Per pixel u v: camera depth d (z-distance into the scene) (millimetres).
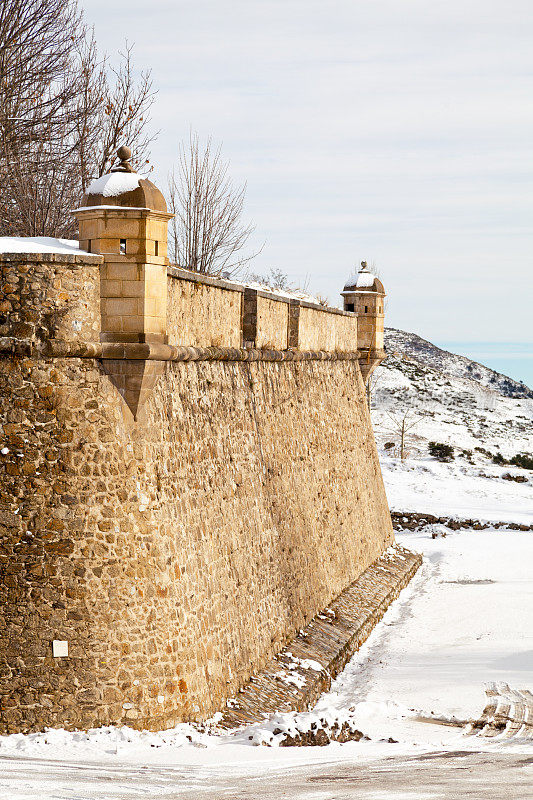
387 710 16406
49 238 13859
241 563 16562
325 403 26094
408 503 44594
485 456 65500
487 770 11375
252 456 18344
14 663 12586
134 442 13008
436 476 52969
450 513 42219
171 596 13109
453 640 22047
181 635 13195
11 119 25453
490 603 26141
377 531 31125
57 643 12523
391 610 25891
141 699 12578
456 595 27594
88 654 12531
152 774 10375
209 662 14078
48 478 12695
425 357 133750
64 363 12727
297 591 20078
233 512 16578
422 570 32375
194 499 14648
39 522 12672
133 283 12719
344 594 24453
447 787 9883
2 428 12727
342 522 25969
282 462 20594
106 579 12664
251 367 19328
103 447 12781
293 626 19297
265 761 11664
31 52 26062
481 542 37906
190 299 15383
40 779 9695
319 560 22547
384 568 29438
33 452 12703
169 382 14352
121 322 12750
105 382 12844
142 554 12852
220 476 16172
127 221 12656
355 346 31828
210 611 14508
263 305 20000
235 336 18328
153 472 13227
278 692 15906
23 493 12703
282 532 19688
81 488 12688
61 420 12711
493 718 15883
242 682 15461
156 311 12906
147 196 12648
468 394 94312
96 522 12703
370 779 10477
